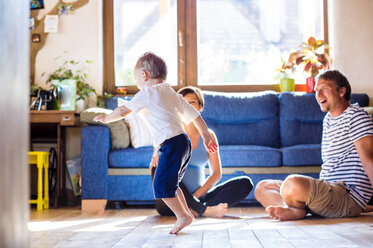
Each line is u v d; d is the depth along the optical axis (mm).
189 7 4527
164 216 2709
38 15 4395
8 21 383
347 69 4410
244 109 4023
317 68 4242
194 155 2541
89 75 4375
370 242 1579
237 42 4578
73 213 3113
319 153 3406
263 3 4594
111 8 4535
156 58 2146
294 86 4359
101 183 3361
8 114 381
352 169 2385
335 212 2338
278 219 2377
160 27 4562
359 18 4422
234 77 4559
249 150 3414
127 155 3369
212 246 1538
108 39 4520
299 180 2309
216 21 4594
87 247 1580
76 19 4402
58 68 4359
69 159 4246
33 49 4375
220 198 2592
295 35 4590
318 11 4590
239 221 2338
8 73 382
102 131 3377
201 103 2518
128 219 2604
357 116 2320
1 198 363
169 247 1533
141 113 2041
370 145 2250
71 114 3715
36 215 3010
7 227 375
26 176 427
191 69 4508
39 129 4047
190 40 4516
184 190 2443
